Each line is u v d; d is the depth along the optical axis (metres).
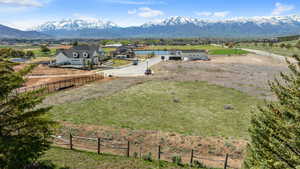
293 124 6.05
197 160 14.33
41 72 53.78
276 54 101.94
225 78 44.66
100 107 25.25
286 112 6.61
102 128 19.08
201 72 52.97
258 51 120.56
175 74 50.03
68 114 22.45
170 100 28.83
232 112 24.33
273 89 6.98
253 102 28.12
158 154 14.50
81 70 58.03
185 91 33.94
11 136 7.69
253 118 7.71
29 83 40.47
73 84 38.72
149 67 64.38
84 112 23.30
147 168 12.78
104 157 13.88
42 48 114.44
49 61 75.44
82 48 75.31
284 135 6.24
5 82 7.33
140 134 18.12
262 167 6.61
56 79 44.91
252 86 37.19
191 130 19.16
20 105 7.67
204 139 17.42
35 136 8.30
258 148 7.42
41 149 8.59
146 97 30.06
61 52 70.88
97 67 63.41
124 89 34.66
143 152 15.45
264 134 7.00
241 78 44.50
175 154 15.34
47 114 9.11
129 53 101.12
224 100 29.23
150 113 23.62
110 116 22.31
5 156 6.98
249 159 8.20
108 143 16.53
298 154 6.03
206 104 27.38
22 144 7.62
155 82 40.56
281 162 6.04
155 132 18.55
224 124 20.80
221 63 71.81
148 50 145.25
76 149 14.93
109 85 37.81
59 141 16.44
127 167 12.73
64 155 13.69
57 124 9.02
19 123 7.93
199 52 92.19
